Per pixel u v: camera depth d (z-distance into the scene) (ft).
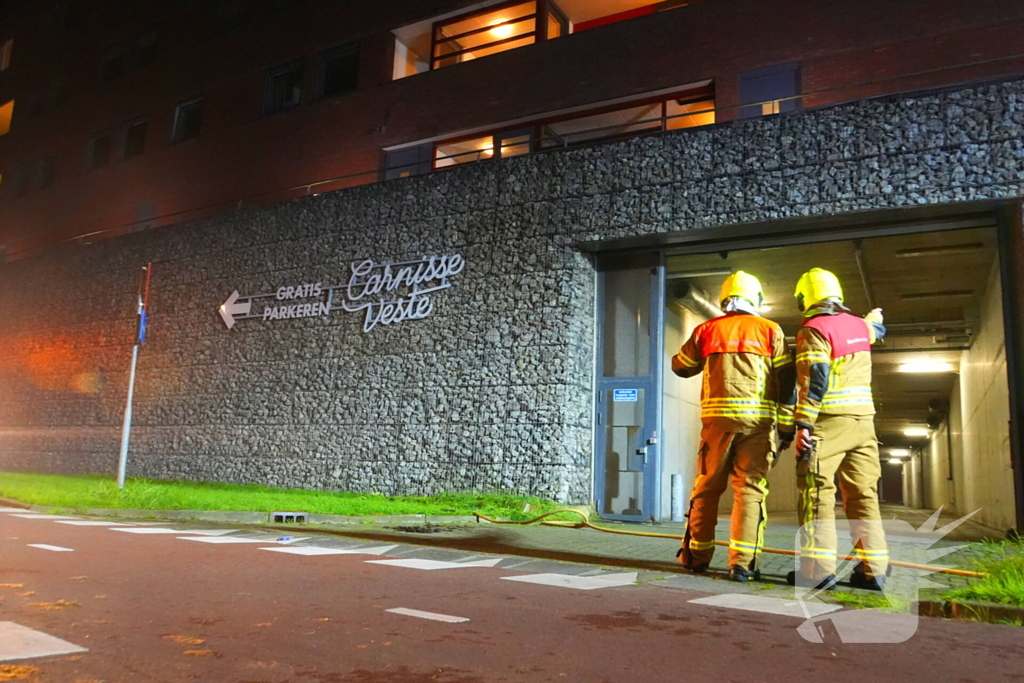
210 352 62.39
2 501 42.50
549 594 17.24
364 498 47.42
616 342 46.37
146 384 66.18
